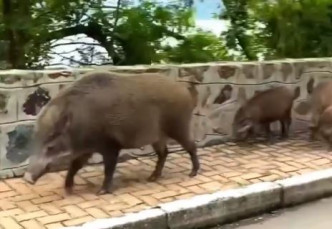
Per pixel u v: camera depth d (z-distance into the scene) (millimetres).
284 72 7609
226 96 7102
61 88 5977
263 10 10164
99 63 10094
